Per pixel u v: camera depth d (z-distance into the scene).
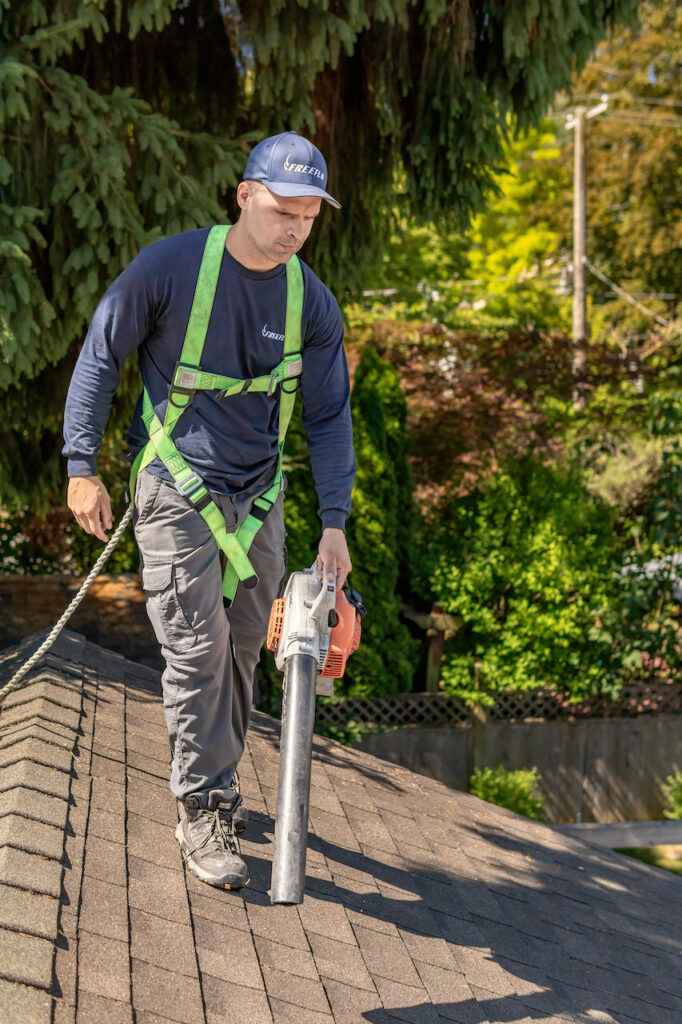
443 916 3.24
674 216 27.22
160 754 3.53
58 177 4.93
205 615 2.55
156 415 2.53
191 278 2.40
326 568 2.53
